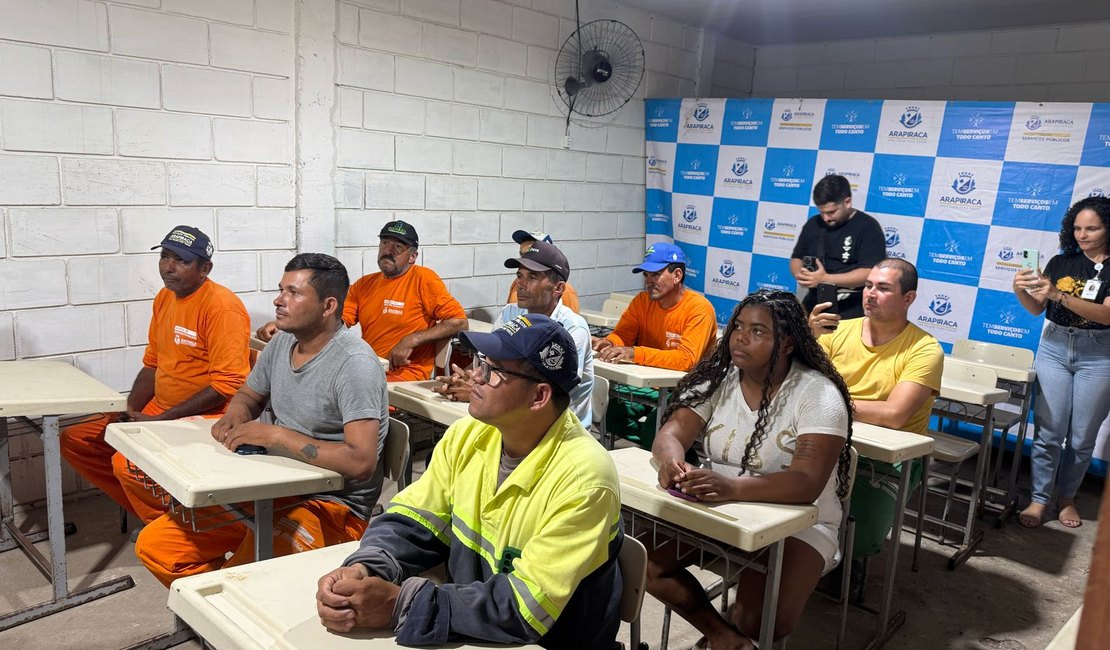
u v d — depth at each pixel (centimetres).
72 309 317
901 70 572
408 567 141
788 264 522
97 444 277
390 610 121
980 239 446
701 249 564
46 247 307
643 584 146
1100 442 422
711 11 538
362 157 405
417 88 424
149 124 328
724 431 205
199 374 279
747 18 552
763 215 530
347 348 209
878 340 279
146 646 223
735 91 649
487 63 457
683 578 199
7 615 236
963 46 540
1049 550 337
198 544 210
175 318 277
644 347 341
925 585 297
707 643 222
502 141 477
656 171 581
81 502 330
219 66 345
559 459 133
